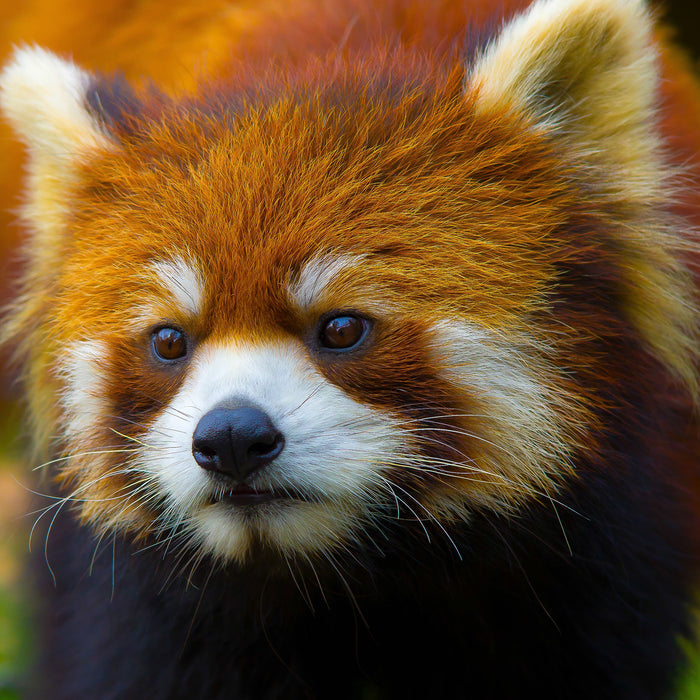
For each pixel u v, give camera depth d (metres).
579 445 4.66
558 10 4.82
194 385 4.50
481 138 4.82
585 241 4.74
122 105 5.40
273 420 4.30
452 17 5.95
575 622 5.07
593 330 4.71
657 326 4.95
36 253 5.51
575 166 4.85
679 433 5.58
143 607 5.31
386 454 4.43
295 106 4.90
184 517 4.73
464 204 4.70
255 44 6.21
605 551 4.95
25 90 5.39
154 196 4.86
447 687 5.34
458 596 4.94
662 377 5.13
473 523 4.69
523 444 4.61
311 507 4.48
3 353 7.16
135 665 5.46
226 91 5.25
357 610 5.05
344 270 4.48
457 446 4.54
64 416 5.12
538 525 4.75
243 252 4.54
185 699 5.41
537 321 4.64
